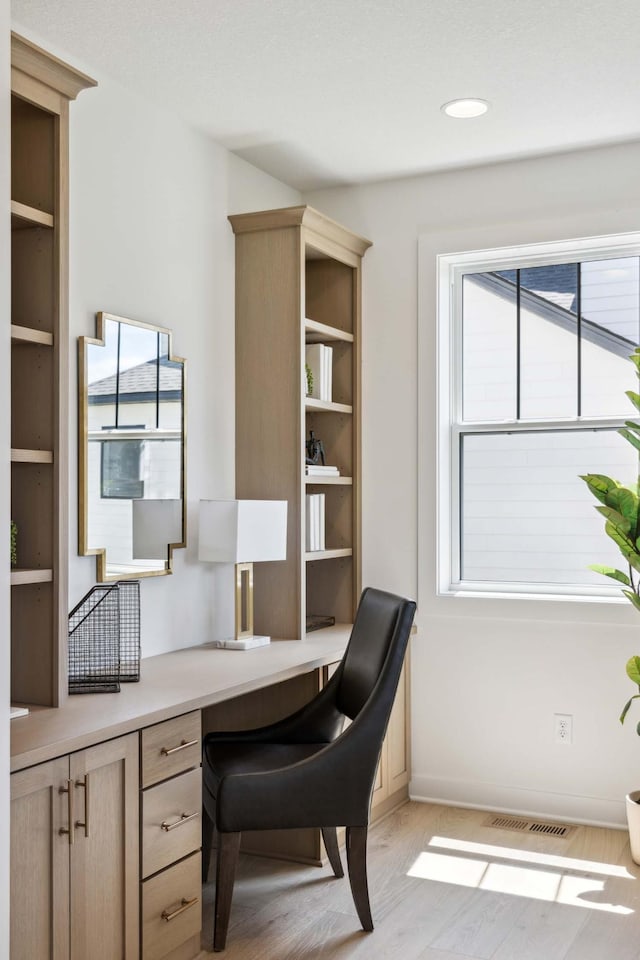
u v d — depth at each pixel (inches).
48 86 97.3
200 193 141.3
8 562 78.0
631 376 152.0
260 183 157.6
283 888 123.7
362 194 166.1
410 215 162.4
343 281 165.5
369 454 164.7
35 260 100.0
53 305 99.0
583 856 134.8
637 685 142.8
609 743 147.5
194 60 117.9
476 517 162.2
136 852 93.3
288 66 119.6
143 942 94.1
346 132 141.6
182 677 113.9
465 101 130.1
